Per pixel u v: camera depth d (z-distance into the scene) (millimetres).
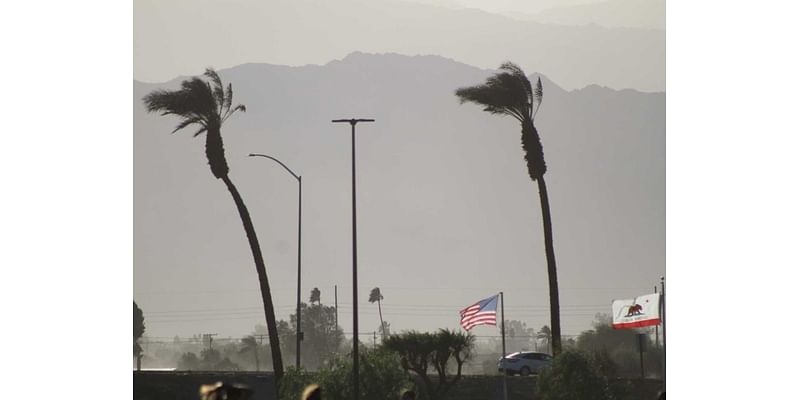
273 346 112312
